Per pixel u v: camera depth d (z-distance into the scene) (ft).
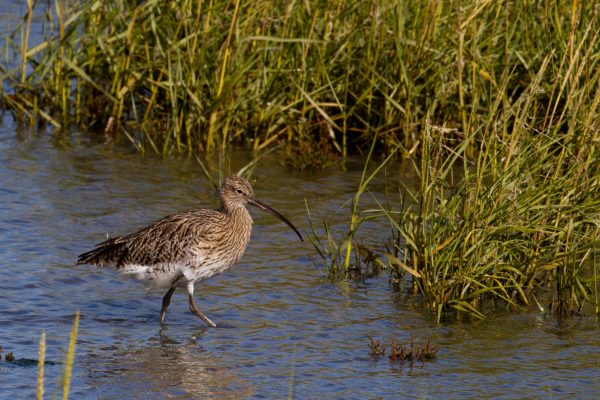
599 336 39.06
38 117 67.41
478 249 41.09
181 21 62.75
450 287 41.37
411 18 62.85
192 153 62.64
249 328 39.55
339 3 63.16
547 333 39.32
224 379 34.42
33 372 34.06
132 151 62.85
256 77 63.10
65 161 59.98
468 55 59.82
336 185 58.54
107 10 66.80
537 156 43.98
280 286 44.14
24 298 41.06
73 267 44.93
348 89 63.93
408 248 44.32
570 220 41.27
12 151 61.05
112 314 40.57
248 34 62.39
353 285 44.37
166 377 34.42
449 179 57.57
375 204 55.47
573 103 48.03
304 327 39.60
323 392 33.53
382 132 62.95
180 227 40.32
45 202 53.01
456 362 36.35
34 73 67.05
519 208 41.52
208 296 42.98
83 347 36.78
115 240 41.42
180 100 63.46
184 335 38.68
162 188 56.44
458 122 60.54
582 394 33.73
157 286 41.01
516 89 58.75
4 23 80.53
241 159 62.03
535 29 60.29
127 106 68.03
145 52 65.62
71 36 66.49
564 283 41.34
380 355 36.83
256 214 53.62
